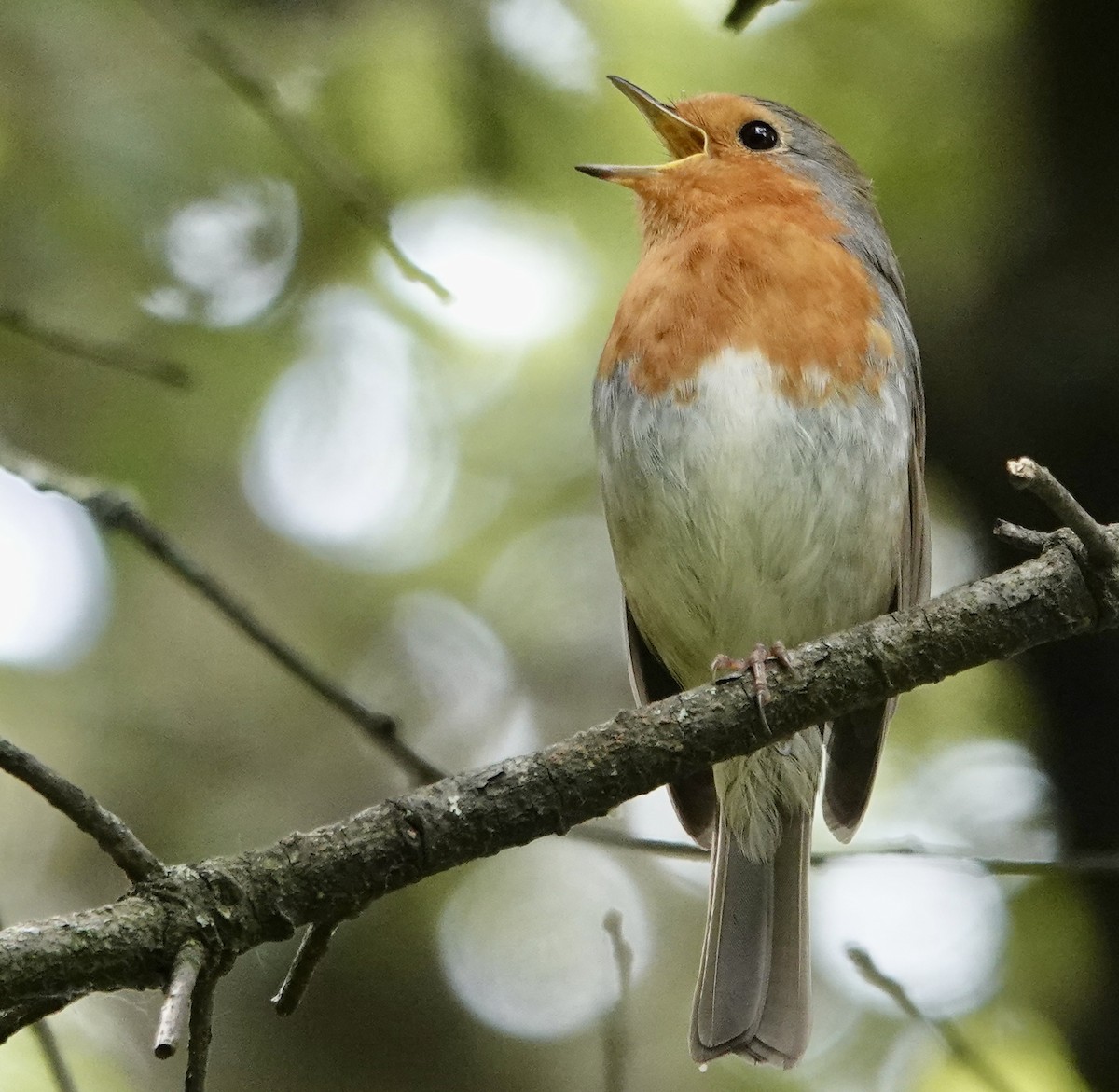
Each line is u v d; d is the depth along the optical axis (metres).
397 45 9.82
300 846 5.73
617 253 10.67
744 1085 9.93
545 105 10.02
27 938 5.33
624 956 7.39
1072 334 9.12
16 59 9.77
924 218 9.97
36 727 11.18
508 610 11.88
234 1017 11.13
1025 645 6.38
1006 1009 9.13
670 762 6.21
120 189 9.83
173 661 11.61
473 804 5.96
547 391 11.14
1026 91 9.67
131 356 8.30
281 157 9.98
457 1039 11.30
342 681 11.80
